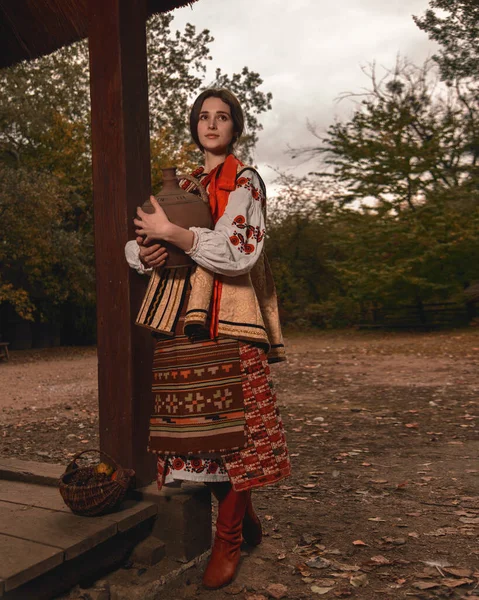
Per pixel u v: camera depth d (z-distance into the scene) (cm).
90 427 612
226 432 205
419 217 2045
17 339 1881
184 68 2356
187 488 241
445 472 398
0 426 627
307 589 227
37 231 1573
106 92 247
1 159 1872
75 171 1962
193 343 212
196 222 210
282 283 2430
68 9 308
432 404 677
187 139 2320
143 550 229
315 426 579
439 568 243
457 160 2253
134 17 253
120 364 242
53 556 186
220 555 227
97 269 248
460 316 2050
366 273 2045
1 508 231
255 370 215
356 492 357
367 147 2172
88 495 213
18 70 1758
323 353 1449
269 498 348
